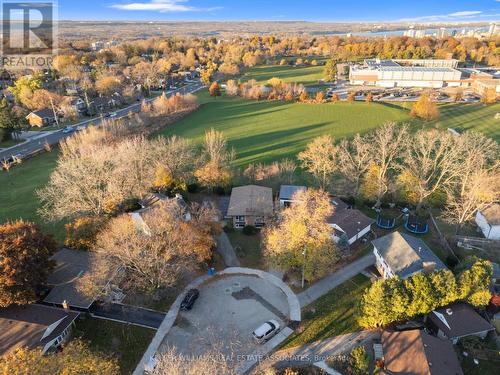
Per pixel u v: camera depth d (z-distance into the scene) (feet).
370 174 221.46
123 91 499.10
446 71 567.59
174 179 227.20
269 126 378.32
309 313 148.05
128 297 155.53
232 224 204.74
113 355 131.03
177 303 153.17
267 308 150.92
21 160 298.35
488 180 186.09
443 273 138.10
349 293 157.99
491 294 144.46
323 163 231.09
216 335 138.82
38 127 390.83
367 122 382.42
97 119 418.51
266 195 215.31
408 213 217.97
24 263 139.33
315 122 387.14
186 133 358.43
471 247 184.85
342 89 558.15
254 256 180.86
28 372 97.81
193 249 162.30
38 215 214.48
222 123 393.29
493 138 325.62
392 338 130.72
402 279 143.95
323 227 160.56
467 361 127.95
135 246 149.18
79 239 170.60
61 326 135.33
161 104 409.28
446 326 133.80
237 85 536.01
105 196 197.16
